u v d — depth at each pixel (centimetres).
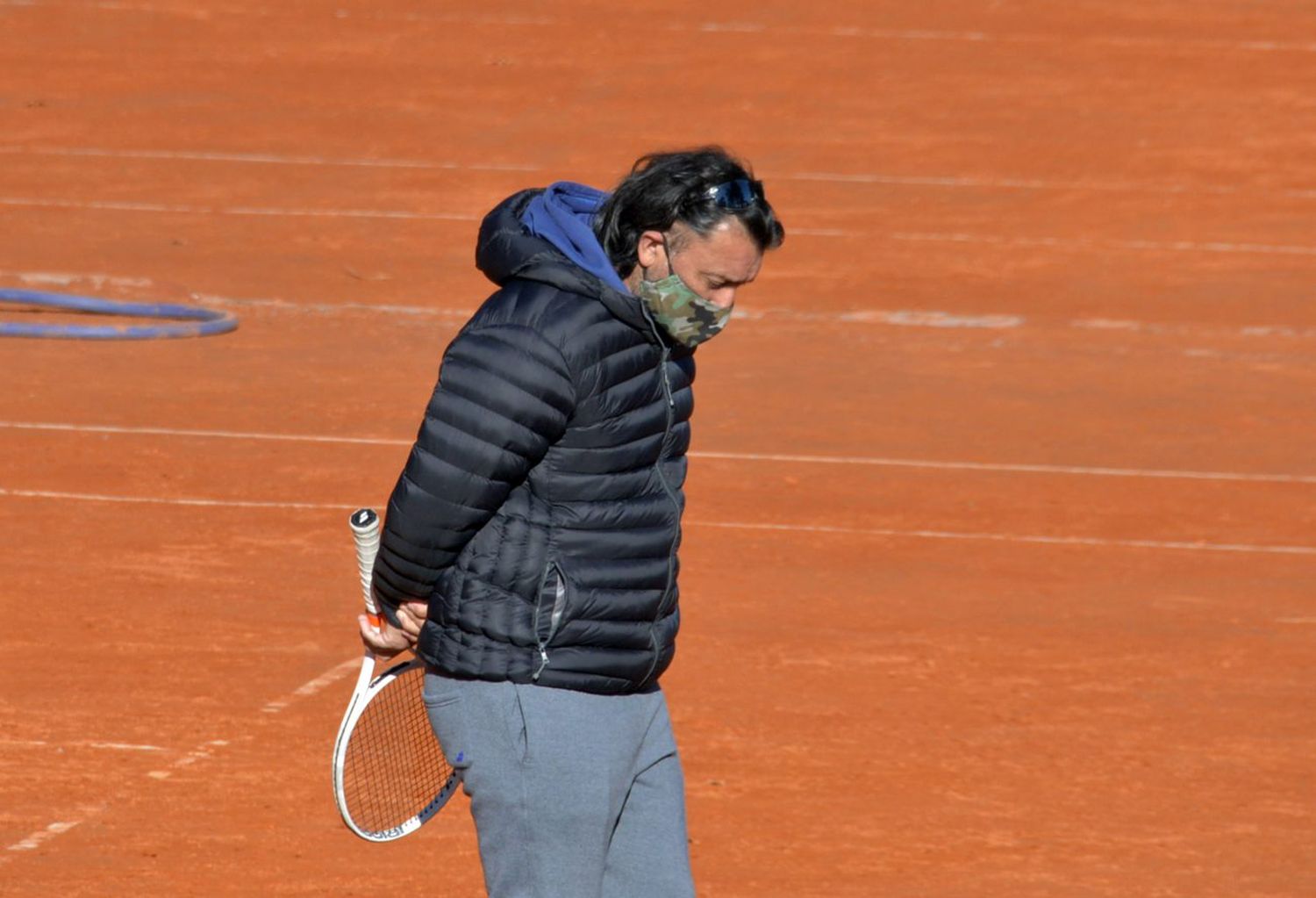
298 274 7281
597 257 1312
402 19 11425
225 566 3475
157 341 5988
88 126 9769
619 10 11631
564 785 1370
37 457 4362
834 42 11081
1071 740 2641
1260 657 3081
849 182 9012
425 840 2214
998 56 10856
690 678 2880
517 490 1342
